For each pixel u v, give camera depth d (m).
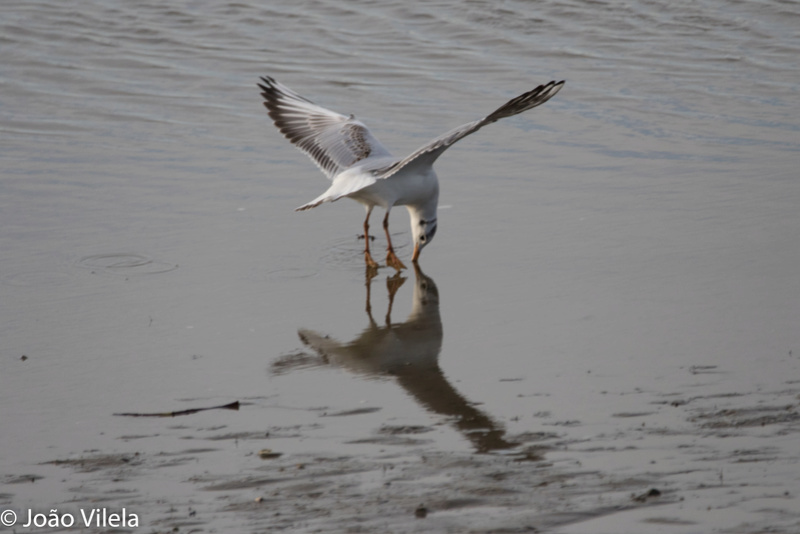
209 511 7.76
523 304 12.46
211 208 16.52
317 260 14.45
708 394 9.65
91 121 21.27
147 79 23.94
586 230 15.15
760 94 22.33
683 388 9.82
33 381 10.59
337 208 16.61
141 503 7.95
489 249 14.55
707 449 8.48
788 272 13.09
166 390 10.31
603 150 19.30
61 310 12.61
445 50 25.73
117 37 26.72
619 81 23.41
